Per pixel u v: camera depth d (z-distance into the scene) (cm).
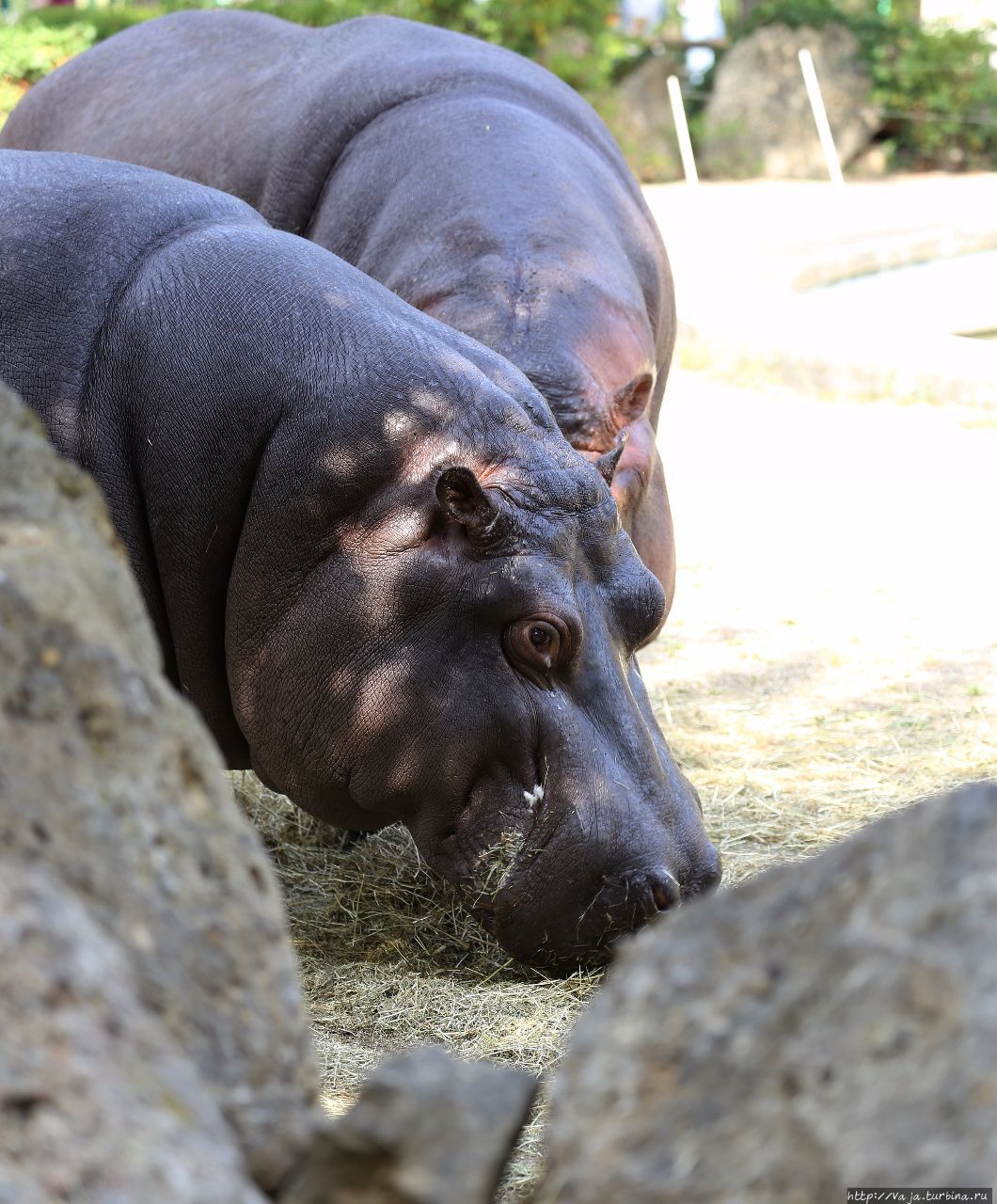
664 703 692
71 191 475
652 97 2708
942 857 143
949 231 1933
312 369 436
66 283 456
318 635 430
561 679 420
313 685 433
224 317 446
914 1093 132
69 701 162
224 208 493
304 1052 170
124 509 451
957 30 2856
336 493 427
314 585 431
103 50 826
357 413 429
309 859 534
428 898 490
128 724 165
